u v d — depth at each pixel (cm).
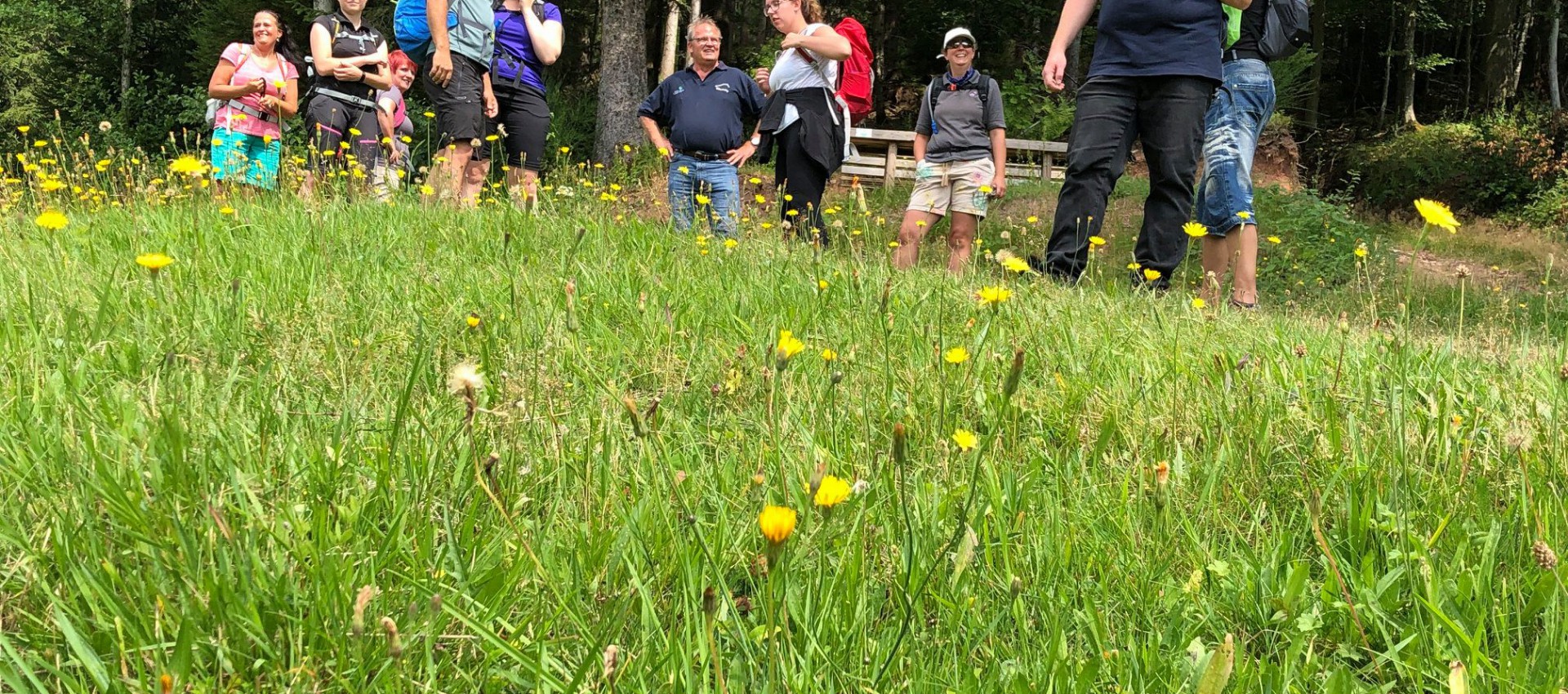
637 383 229
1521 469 172
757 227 523
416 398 198
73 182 598
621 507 144
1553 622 124
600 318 279
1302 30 482
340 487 146
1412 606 134
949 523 151
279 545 122
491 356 228
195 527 122
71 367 201
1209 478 167
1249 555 150
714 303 312
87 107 2475
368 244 379
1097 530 156
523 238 403
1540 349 274
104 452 146
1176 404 205
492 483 137
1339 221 950
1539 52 3044
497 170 694
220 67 567
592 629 118
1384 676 125
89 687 106
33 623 115
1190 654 121
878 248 481
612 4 1504
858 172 1382
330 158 569
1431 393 223
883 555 144
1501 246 1287
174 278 276
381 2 1844
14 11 2661
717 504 153
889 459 149
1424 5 2803
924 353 241
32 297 244
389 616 116
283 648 112
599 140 1526
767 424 185
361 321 253
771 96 609
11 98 2566
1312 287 850
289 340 230
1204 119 458
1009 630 131
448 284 307
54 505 129
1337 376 211
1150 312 323
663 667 110
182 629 101
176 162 282
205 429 153
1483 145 1947
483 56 568
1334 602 136
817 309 305
